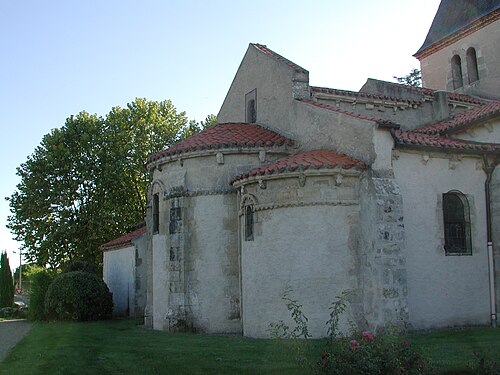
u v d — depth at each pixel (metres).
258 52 22.86
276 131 21.17
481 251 18.09
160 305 20.19
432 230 17.27
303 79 20.41
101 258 37.78
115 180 37.34
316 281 15.84
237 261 18.97
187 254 19.23
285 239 16.27
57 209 36.75
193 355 13.18
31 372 12.31
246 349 13.73
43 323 26.03
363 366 9.20
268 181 16.73
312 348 12.59
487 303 17.94
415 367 9.66
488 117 19.02
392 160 16.70
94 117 39.16
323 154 17.20
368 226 15.98
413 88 23.66
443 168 17.78
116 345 15.88
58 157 36.75
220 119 25.98
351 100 21.41
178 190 19.50
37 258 36.91
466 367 10.44
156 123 41.44
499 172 18.42
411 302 16.58
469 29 27.27
